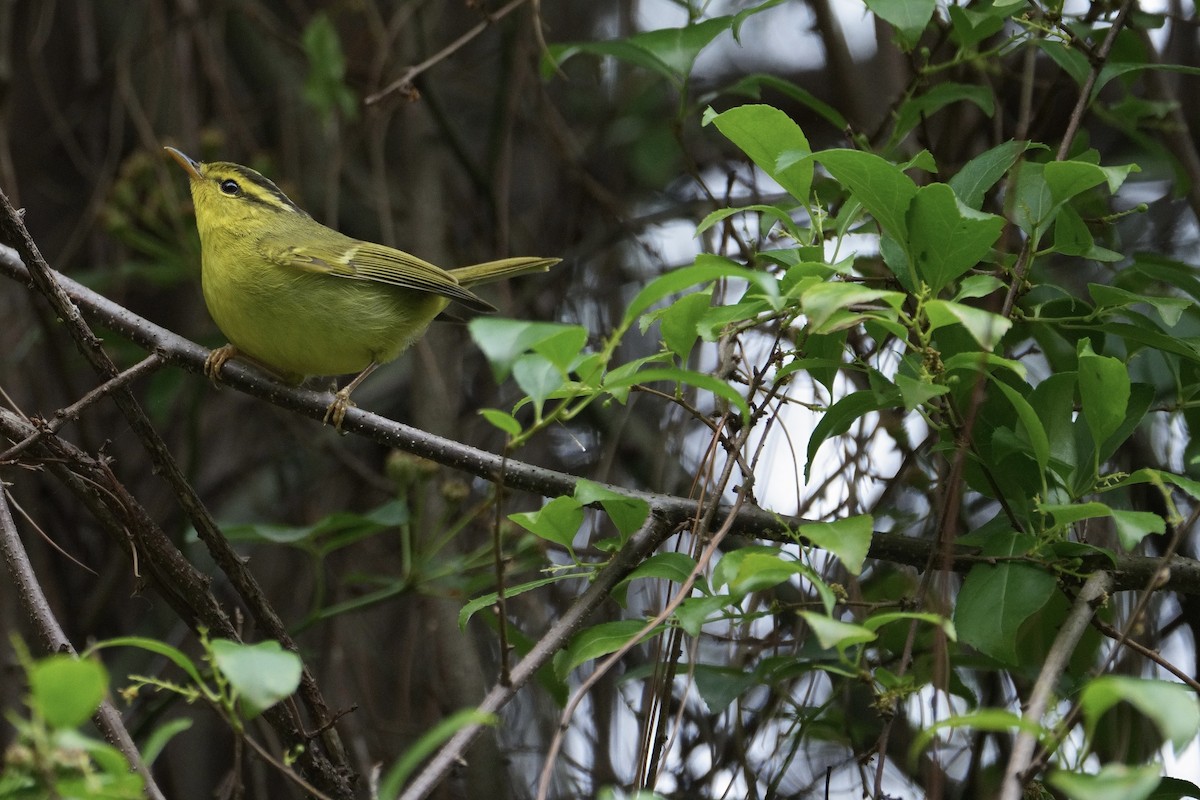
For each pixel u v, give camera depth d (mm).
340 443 13594
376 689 12516
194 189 9812
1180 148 10594
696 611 5898
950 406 6574
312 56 11602
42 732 3980
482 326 4469
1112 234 10164
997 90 10914
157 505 13352
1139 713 8984
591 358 5230
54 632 6434
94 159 14875
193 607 7383
